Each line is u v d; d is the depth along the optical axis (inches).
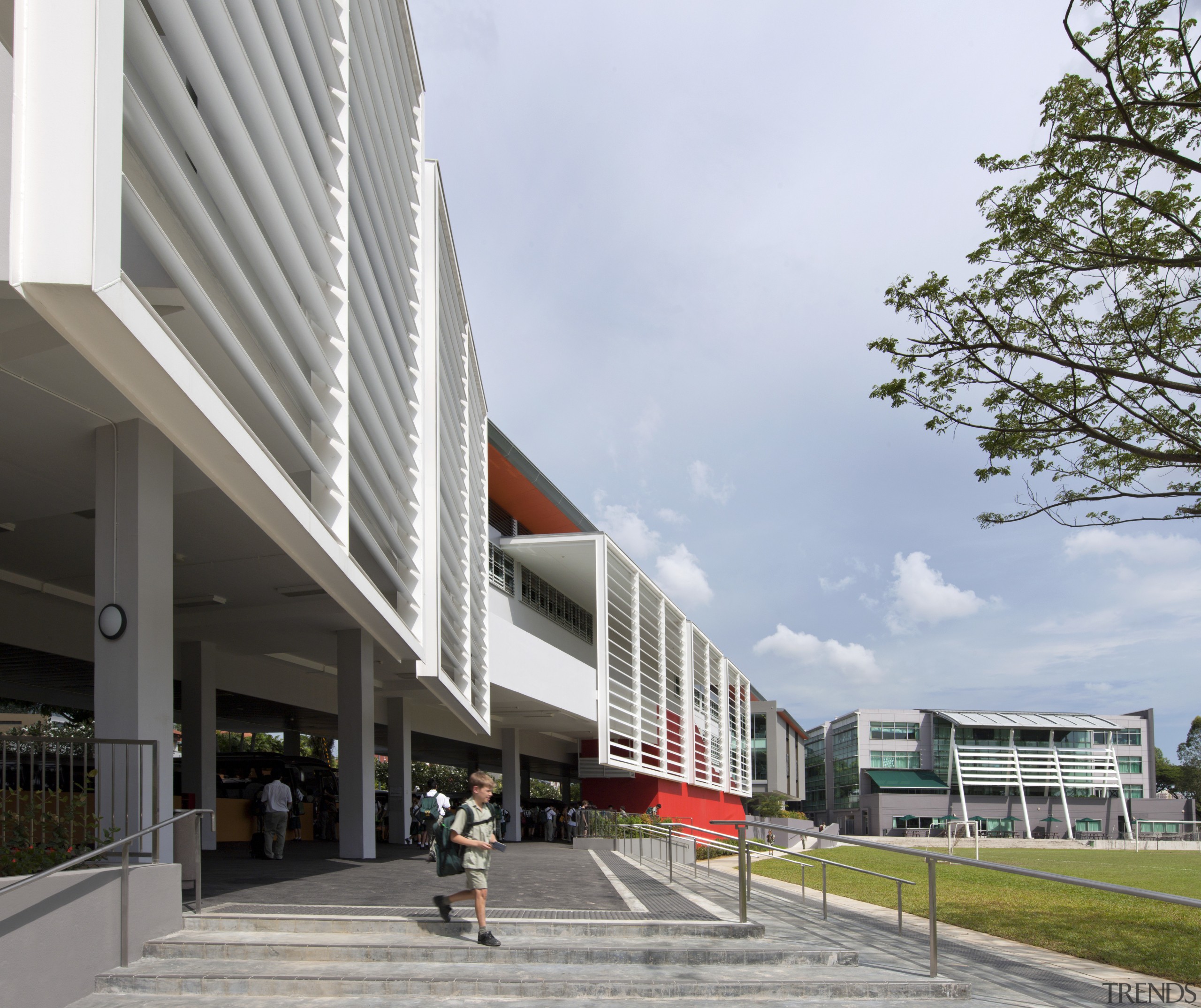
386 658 748.6
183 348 243.8
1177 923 465.4
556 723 1293.1
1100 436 452.1
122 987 256.2
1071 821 3036.4
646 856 934.4
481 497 925.8
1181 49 395.2
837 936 357.1
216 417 263.1
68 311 201.2
